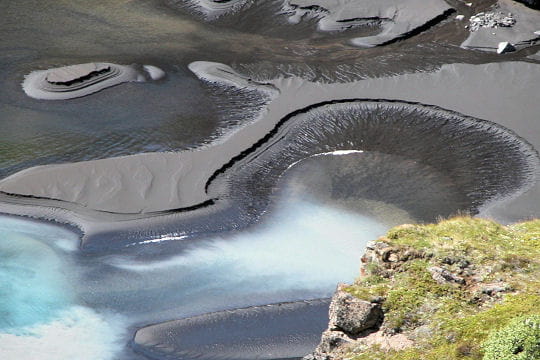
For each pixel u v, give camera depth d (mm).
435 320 27438
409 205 50344
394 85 63125
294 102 61125
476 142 56344
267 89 63219
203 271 44062
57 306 40906
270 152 55625
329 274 43906
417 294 28609
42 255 44688
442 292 28672
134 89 63656
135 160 52781
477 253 30469
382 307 28281
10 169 52344
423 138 57469
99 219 47469
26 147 55094
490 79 63531
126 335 39250
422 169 54094
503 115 58906
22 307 40656
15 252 44844
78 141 56312
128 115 60031
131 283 42812
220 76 65438
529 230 33188
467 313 27594
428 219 48750
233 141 56000
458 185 51969
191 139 57000
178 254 45312
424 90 62375
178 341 38750
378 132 58281
